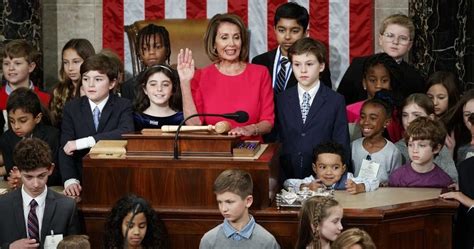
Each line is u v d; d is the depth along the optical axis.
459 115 21.78
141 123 20.08
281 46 23.36
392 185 19.98
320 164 19.52
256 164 17.58
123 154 18.09
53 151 20.03
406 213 17.86
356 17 27.20
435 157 20.55
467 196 18.80
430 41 26.08
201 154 17.88
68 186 18.94
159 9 27.34
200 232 17.83
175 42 25.78
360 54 27.28
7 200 18.03
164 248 17.66
